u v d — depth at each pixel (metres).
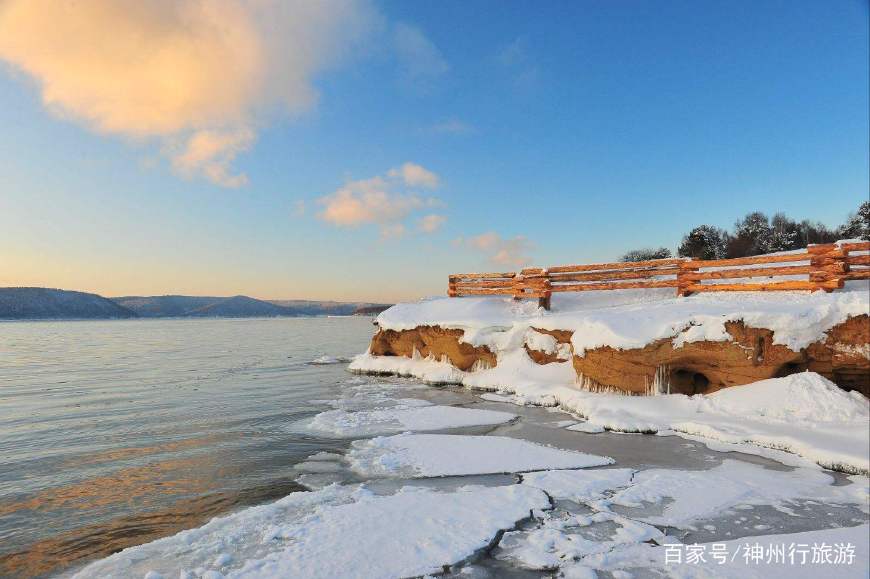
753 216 41.00
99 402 15.34
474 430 11.07
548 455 8.95
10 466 8.90
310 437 10.70
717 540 5.53
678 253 39.75
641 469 8.07
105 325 131.12
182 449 9.91
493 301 20.25
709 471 7.83
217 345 44.28
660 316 12.52
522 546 5.46
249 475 8.25
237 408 14.14
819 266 12.17
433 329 19.66
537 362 16.22
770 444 8.79
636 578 4.75
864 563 4.89
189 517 6.60
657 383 11.96
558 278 18.52
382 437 10.33
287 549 5.39
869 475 7.25
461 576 4.84
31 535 6.08
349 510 6.45
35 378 21.33
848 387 9.94
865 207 32.59
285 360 29.09
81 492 7.56
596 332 13.33
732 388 10.83
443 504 6.64
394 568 4.97
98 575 4.98
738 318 10.95
